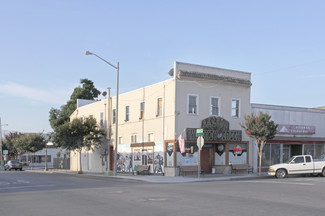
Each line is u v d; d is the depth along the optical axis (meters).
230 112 30.97
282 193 14.82
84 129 39.12
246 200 12.74
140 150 33.28
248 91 32.06
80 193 16.11
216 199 13.09
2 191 18.12
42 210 11.32
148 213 10.28
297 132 33.66
